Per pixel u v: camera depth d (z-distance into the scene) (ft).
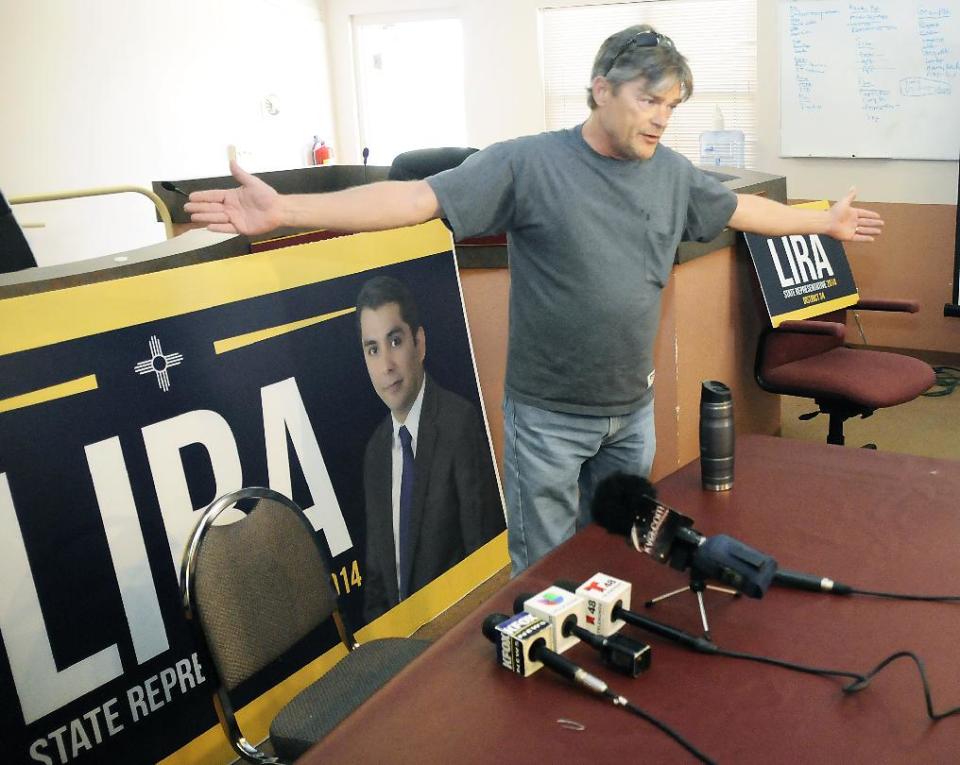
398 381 9.09
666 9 18.07
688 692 4.05
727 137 17.72
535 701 4.06
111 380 6.75
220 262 7.55
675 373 10.25
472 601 9.62
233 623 5.54
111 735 6.58
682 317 10.27
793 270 11.69
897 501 5.72
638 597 4.82
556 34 19.60
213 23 19.79
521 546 7.87
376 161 23.03
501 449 10.78
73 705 6.40
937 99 15.40
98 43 17.79
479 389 10.02
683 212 7.15
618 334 7.06
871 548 5.17
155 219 19.24
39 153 17.12
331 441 8.36
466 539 9.74
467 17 20.40
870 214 7.91
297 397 8.09
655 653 4.34
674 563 4.71
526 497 7.66
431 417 9.43
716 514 5.65
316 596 6.11
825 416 14.60
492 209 6.75
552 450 7.42
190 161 19.76
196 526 5.49
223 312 7.53
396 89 22.24
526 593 4.72
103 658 6.58
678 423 10.41
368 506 8.68
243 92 20.63
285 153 21.86
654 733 3.81
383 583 8.77
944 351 16.51
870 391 10.95
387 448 8.92
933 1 14.98
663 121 6.46
